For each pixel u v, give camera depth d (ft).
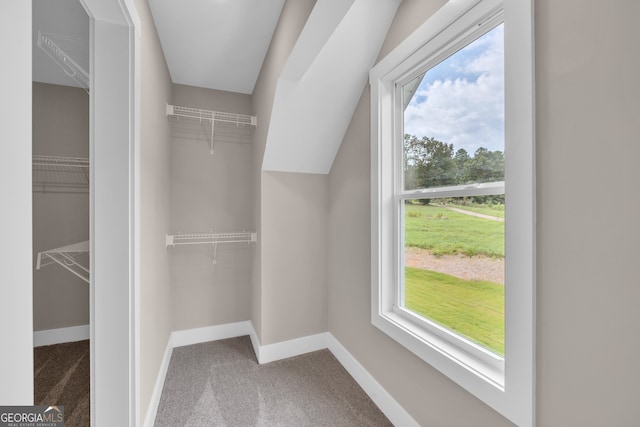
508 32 3.10
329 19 4.47
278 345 7.40
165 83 7.10
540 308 2.85
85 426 4.87
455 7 3.84
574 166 2.58
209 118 8.66
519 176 3.01
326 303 7.94
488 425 3.44
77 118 8.22
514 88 3.05
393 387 5.18
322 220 7.86
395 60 5.05
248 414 5.34
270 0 5.59
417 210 5.07
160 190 6.30
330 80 5.97
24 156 1.44
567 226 2.63
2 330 1.33
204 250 8.61
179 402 5.67
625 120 2.25
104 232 3.71
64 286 8.07
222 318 8.80
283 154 7.08
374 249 5.65
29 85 1.45
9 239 1.36
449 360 3.92
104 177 3.72
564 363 2.65
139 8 4.32
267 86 6.89
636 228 2.20
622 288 2.28
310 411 5.42
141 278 4.39
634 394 2.22
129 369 3.78
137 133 3.98
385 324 5.30
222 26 6.18
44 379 6.26
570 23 2.60
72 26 5.43
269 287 7.34
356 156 6.50
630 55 2.22
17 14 1.39
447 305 4.47
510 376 3.10
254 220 8.36
